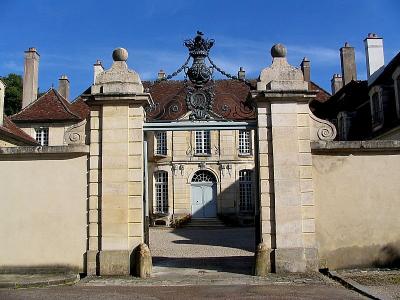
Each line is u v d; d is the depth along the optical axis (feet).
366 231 29.76
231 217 88.22
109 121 29.84
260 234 29.58
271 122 29.86
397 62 53.83
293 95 29.81
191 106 31.22
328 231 29.60
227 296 22.50
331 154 30.19
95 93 29.66
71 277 27.53
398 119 52.42
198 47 31.58
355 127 66.74
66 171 29.89
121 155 29.53
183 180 89.71
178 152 90.33
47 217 29.63
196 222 88.17
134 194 29.30
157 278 27.76
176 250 46.65
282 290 23.90
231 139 90.94
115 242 28.91
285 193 29.25
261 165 29.66
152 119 33.17
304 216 29.22
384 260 29.63
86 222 29.37
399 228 29.86
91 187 29.45
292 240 28.91
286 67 30.27
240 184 90.94
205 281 26.68
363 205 29.91
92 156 29.71
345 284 25.25
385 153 30.40
